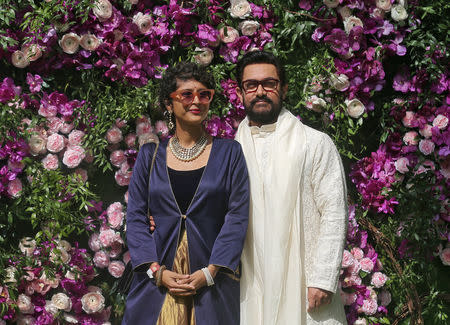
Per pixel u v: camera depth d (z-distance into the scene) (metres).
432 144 3.15
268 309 2.39
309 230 2.49
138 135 3.02
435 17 3.18
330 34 3.12
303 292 2.44
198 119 2.42
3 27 2.93
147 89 2.97
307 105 3.06
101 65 2.98
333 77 3.04
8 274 2.85
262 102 2.52
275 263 2.40
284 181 2.46
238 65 2.62
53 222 2.90
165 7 3.03
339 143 3.13
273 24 3.14
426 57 3.12
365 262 3.09
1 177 2.89
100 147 2.95
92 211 3.06
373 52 3.07
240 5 3.04
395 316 3.22
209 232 2.39
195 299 2.35
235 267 2.34
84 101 3.00
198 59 3.05
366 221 3.18
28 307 2.87
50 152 2.99
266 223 2.44
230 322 2.38
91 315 3.01
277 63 2.56
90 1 2.87
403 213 3.17
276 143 2.53
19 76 3.00
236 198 2.43
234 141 2.53
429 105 3.19
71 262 2.96
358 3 3.08
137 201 2.48
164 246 2.39
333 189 2.46
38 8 2.90
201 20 3.08
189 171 2.43
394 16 3.09
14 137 2.88
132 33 3.01
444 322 3.25
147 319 2.38
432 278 3.26
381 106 3.24
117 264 3.01
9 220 2.89
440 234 3.13
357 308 3.09
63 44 2.92
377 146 3.27
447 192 3.14
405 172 3.17
